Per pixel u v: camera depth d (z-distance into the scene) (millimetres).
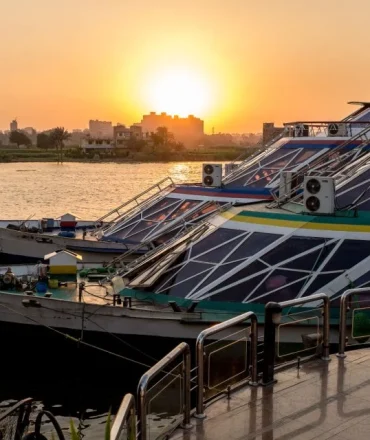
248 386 8594
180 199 29891
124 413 6297
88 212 68250
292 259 17453
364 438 7172
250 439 7188
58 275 21734
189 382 7578
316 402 8070
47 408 16219
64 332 17484
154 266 19594
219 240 19172
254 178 29984
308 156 30344
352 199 18891
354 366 9289
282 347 13648
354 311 11406
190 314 16688
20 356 18047
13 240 28297
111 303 18266
